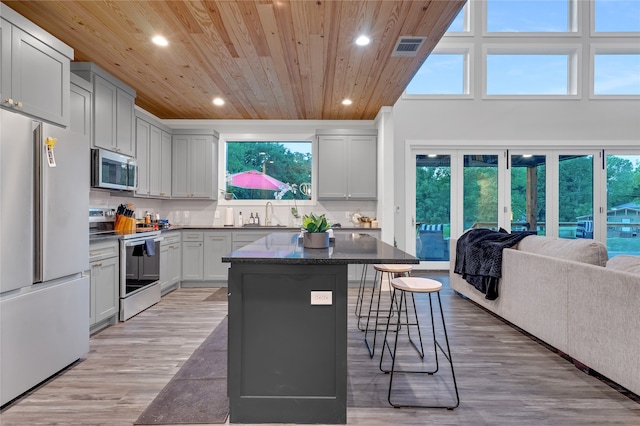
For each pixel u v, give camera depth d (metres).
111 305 3.23
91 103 3.31
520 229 6.04
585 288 2.25
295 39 2.88
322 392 1.83
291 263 1.78
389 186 4.86
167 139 5.08
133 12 2.51
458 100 6.02
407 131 6.04
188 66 3.46
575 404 1.96
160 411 1.87
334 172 5.24
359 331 3.17
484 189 6.07
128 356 2.58
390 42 2.92
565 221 6.04
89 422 1.77
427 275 5.73
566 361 2.53
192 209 5.54
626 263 2.14
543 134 6.00
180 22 2.63
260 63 3.36
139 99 4.52
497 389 2.13
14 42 2.10
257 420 1.82
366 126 5.55
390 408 1.93
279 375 1.83
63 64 2.50
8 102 2.06
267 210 5.58
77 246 2.42
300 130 5.58
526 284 2.93
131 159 3.93
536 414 1.86
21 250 1.95
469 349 2.75
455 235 6.05
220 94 4.30
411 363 2.50
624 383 1.96
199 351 2.67
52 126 2.17
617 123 5.97
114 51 3.14
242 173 5.67
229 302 1.83
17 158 1.93
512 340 2.95
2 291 1.83
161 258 4.25
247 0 2.34
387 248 2.21
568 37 5.93
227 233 4.93
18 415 1.82
